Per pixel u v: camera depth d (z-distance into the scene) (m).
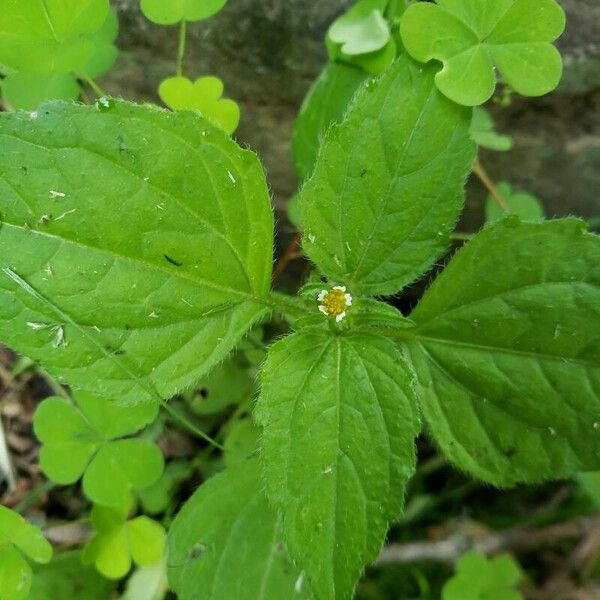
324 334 0.14
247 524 0.16
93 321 0.13
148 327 0.14
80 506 0.21
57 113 0.13
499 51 0.15
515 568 0.19
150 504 0.19
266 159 0.21
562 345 0.14
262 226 0.14
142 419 0.17
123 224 0.13
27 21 0.15
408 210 0.15
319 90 0.17
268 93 0.19
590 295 0.14
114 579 0.19
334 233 0.15
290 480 0.13
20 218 0.13
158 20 0.16
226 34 0.18
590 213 0.22
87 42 0.16
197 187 0.13
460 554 0.21
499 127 0.20
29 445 0.21
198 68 0.19
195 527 0.16
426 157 0.14
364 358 0.14
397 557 0.21
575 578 0.21
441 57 0.14
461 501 0.22
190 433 0.20
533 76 0.15
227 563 0.16
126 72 0.19
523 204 0.20
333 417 0.14
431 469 0.22
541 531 0.21
